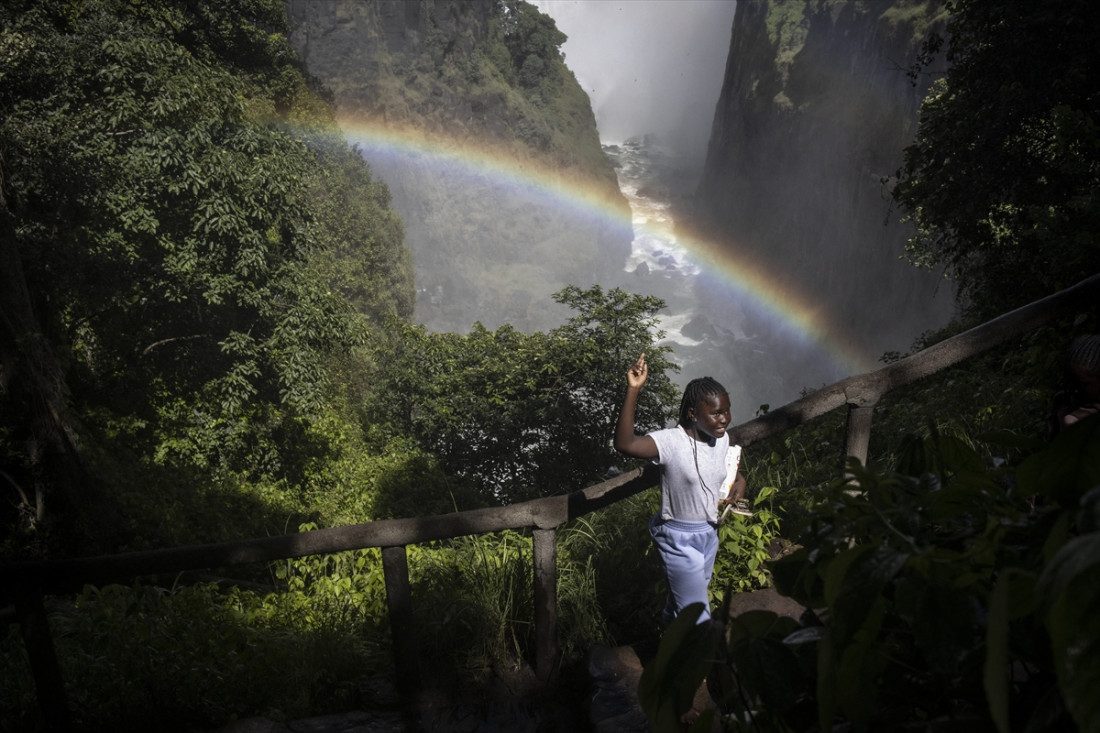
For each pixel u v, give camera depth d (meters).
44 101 16.25
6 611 3.04
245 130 18.61
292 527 15.88
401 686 3.34
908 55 82.31
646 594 3.91
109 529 13.23
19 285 13.13
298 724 3.23
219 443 18.48
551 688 3.34
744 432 3.12
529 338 26.67
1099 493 0.82
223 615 4.35
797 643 1.15
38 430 12.87
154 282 17.59
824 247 101.19
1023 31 14.44
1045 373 4.31
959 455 1.43
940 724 1.03
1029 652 1.01
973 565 1.08
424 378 26.95
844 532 1.19
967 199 15.74
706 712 1.14
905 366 3.14
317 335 19.20
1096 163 6.93
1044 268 8.16
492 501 20.17
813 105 101.56
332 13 107.94
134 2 25.02
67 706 3.12
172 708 3.39
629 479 3.20
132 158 16.38
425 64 118.56
